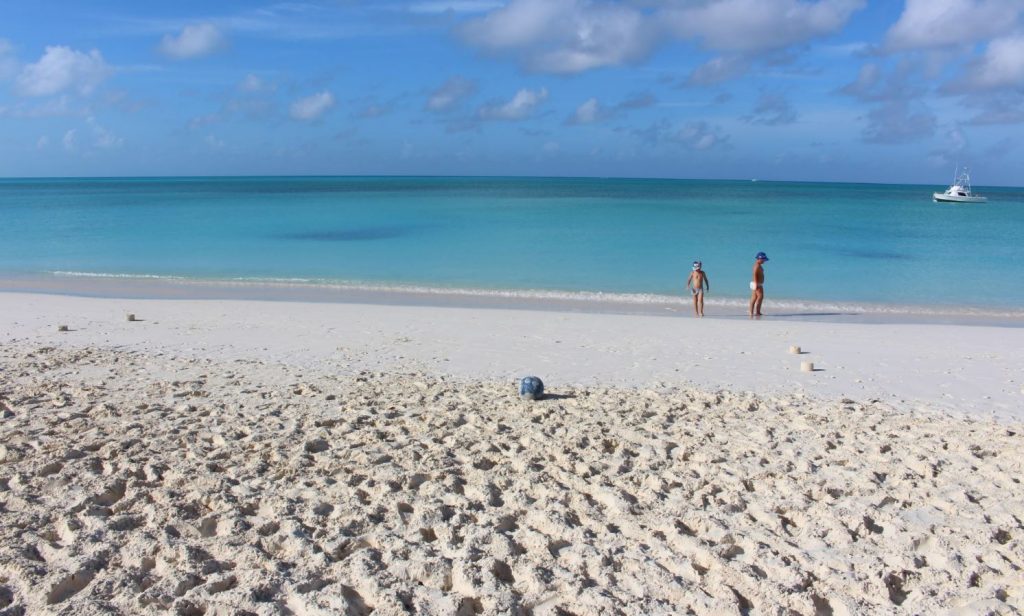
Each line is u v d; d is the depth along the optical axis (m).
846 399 10.38
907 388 11.20
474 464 7.09
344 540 5.39
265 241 35.41
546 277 24.89
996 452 7.84
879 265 28.28
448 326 15.91
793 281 24.55
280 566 5.03
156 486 6.43
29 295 19.75
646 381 11.39
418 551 5.25
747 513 6.11
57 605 4.45
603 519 5.93
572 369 12.13
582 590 4.76
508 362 12.56
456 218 50.31
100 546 5.20
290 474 6.73
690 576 5.04
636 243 34.91
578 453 7.50
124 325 15.32
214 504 6.02
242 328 15.28
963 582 5.03
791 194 107.12
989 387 11.28
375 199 77.75
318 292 21.88
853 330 16.22
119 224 44.69
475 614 4.57
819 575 5.11
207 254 30.58
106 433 7.82
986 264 28.78
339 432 8.05
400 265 27.58
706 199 84.94
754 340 14.85
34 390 9.66
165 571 4.95
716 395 10.24
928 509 6.25
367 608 4.61
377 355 12.91
